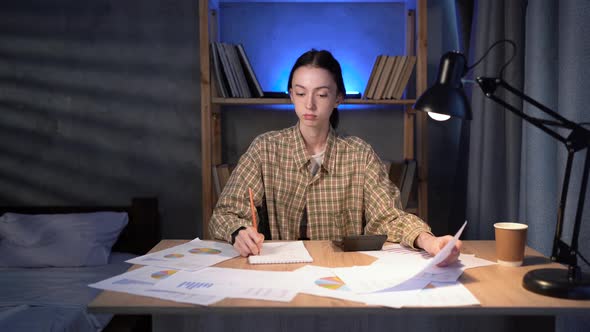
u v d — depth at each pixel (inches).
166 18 106.3
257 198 68.7
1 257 93.4
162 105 107.7
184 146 108.0
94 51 107.3
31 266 93.2
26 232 96.6
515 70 75.2
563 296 37.6
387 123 107.4
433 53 105.0
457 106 43.0
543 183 68.3
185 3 106.0
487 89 43.4
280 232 71.4
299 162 69.8
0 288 79.9
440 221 107.8
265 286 40.4
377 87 95.6
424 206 97.7
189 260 49.0
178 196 109.0
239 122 107.5
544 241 68.3
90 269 92.1
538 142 68.4
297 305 36.0
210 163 95.4
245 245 50.8
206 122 94.5
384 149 107.7
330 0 104.2
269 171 70.1
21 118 108.7
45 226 98.0
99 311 36.0
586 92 59.7
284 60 106.3
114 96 107.8
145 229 105.5
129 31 106.8
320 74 65.9
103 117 108.2
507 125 76.3
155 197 107.6
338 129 107.7
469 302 36.5
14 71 108.1
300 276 43.3
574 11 59.9
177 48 106.6
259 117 107.4
